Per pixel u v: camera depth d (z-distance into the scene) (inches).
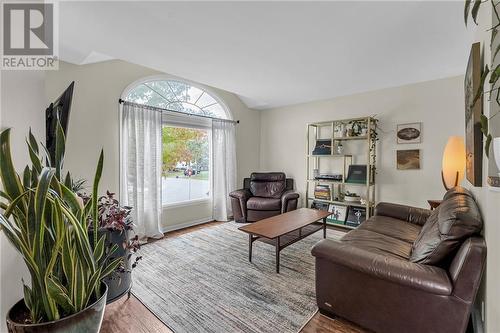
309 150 178.9
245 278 90.7
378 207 116.7
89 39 83.0
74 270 41.9
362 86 140.2
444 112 126.3
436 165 129.3
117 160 125.4
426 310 53.1
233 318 68.9
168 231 148.9
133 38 82.2
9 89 47.8
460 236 54.6
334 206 159.6
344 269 63.9
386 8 66.4
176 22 72.6
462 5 65.1
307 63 105.4
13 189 39.1
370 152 148.3
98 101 118.3
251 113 201.9
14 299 47.9
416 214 106.0
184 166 161.2
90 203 49.6
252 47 89.6
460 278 49.3
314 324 66.6
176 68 110.6
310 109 178.9
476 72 59.2
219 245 124.3
